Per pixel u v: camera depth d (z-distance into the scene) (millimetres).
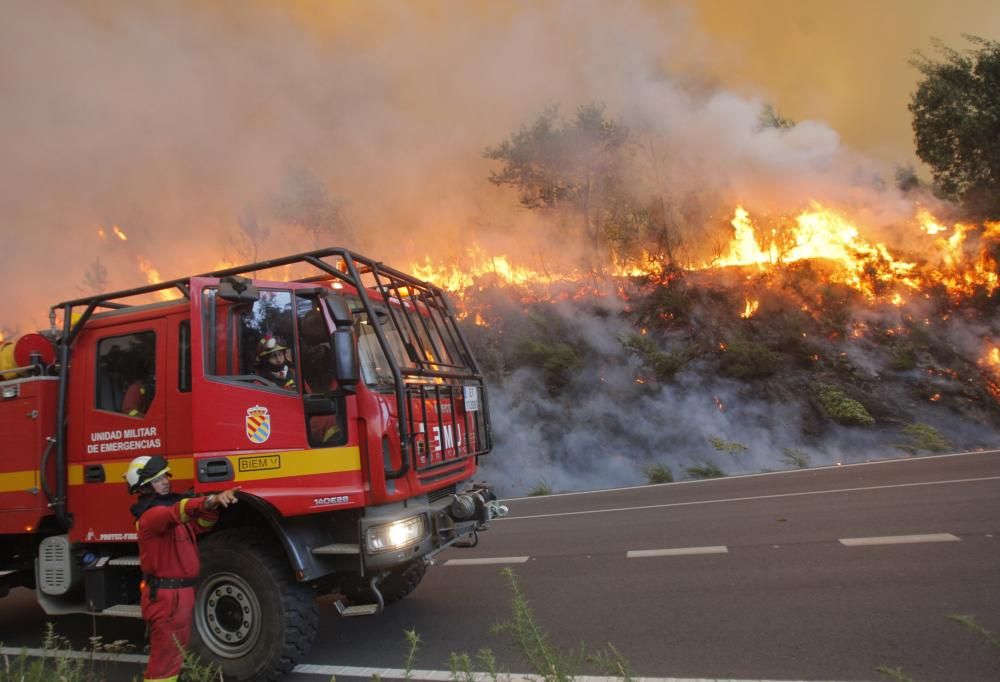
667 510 9820
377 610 4613
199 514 4164
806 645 4473
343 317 4699
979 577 5438
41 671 3984
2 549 6027
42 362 5789
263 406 4809
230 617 4770
